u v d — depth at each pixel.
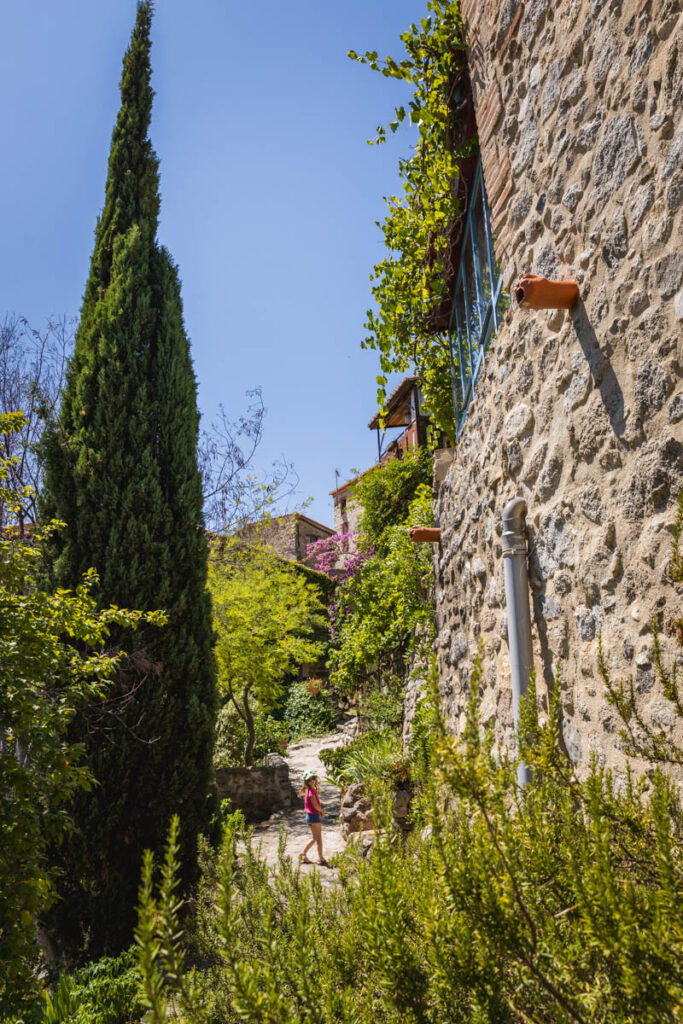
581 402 2.48
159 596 7.42
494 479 3.68
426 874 1.62
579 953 1.21
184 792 7.11
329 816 10.51
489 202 3.62
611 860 1.29
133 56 9.31
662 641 1.92
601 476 2.33
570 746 2.55
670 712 1.86
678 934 1.04
